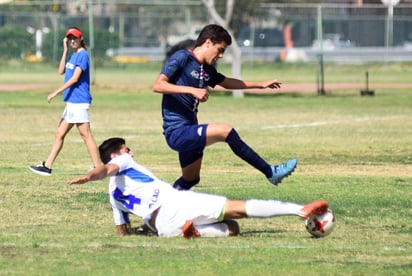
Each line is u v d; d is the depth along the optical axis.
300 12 158.12
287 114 70.12
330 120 65.25
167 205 23.91
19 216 27.88
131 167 24.08
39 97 85.38
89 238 24.19
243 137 53.94
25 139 52.00
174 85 25.11
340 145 49.91
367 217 28.14
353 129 58.88
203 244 23.27
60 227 26.06
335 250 22.75
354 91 94.81
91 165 41.19
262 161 25.45
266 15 152.75
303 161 43.16
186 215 23.88
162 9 154.88
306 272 20.36
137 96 87.25
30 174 37.59
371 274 20.20
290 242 23.75
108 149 24.31
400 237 24.81
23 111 71.12
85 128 37.56
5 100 81.69
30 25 155.75
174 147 25.73
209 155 45.38
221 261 21.33
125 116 67.50
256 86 27.14
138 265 20.95
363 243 23.81
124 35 151.00
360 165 41.94
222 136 25.22
